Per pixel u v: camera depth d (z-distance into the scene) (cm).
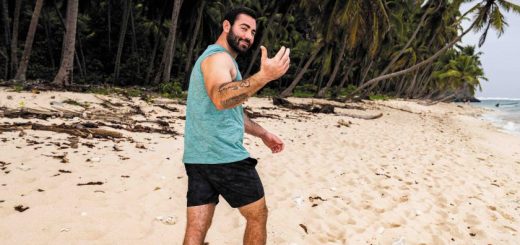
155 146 598
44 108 791
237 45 187
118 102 1077
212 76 168
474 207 509
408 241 367
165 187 412
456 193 566
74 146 514
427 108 3647
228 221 352
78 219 303
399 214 441
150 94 1484
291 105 1675
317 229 368
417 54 3809
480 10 2069
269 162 603
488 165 866
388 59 4175
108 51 2844
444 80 6006
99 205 336
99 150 519
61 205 323
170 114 1023
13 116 668
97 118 767
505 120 3412
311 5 2347
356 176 588
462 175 699
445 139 1284
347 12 2022
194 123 191
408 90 5438
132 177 425
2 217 288
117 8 2844
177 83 1608
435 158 845
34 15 1259
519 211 522
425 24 3183
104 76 2650
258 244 202
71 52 1262
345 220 404
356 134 1059
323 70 3000
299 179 530
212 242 305
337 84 4638
